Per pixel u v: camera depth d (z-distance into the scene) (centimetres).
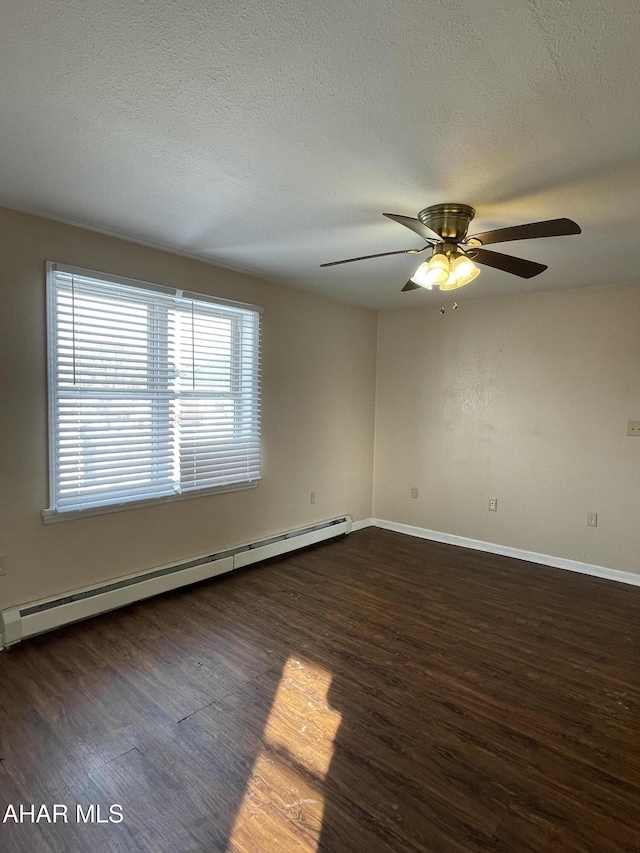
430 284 230
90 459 285
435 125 163
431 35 123
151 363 309
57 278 265
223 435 358
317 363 436
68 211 248
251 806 160
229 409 361
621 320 364
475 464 441
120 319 292
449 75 137
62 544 276
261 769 176
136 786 167
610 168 189
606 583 365
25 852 143
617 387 367
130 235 283
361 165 192
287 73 139
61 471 272
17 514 257
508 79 138
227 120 164
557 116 156
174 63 136
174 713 205
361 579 363
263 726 199
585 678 239
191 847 146
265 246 299
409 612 309
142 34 125
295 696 219
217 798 163
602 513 377
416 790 168
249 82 143
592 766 181
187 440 334
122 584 297
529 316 406
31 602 263
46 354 264
